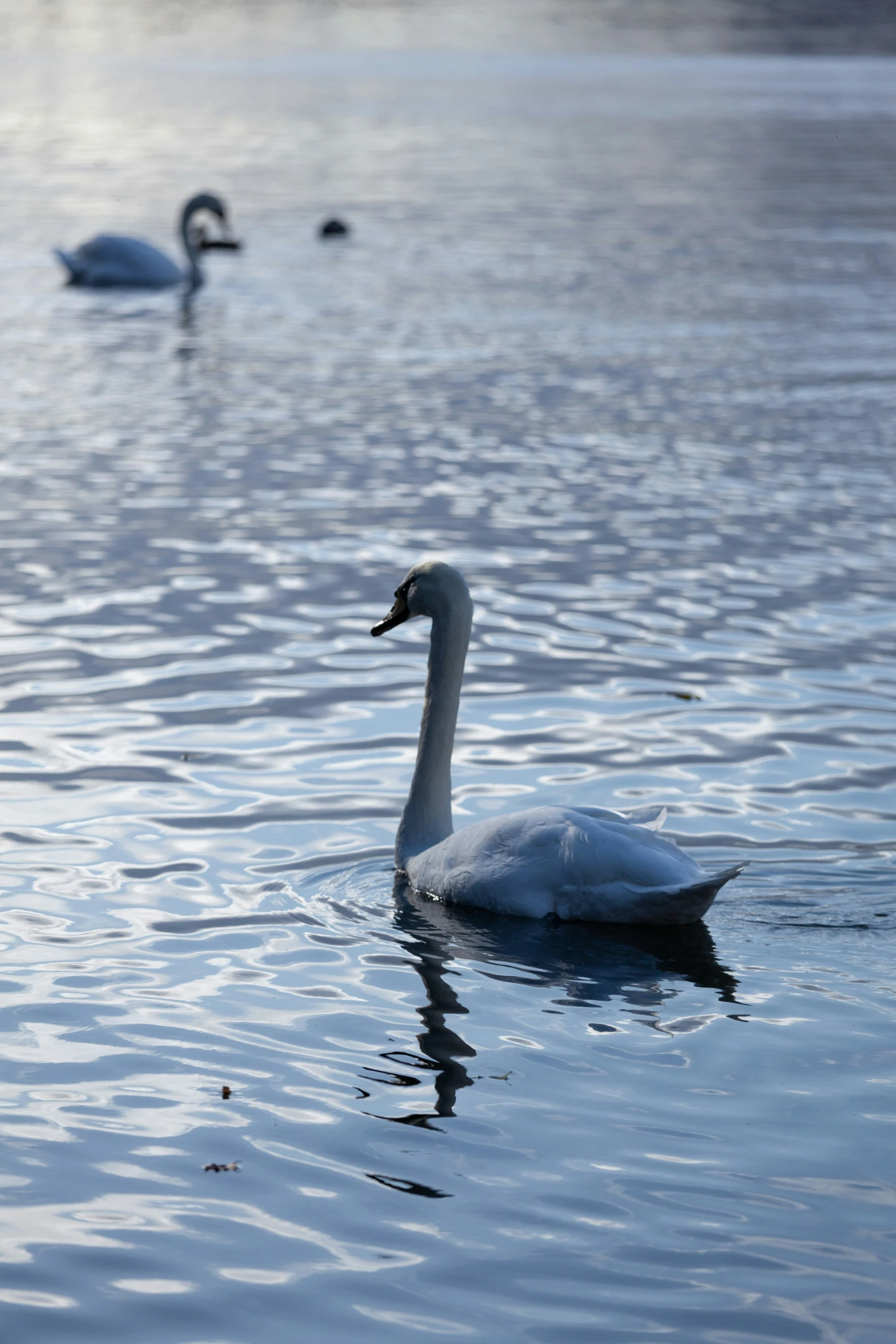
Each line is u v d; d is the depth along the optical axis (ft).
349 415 72.13
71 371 82.17
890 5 534.78
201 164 173.58
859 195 152.56
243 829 31.68
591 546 52.75
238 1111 21.74
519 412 72.84
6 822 31.68
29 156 179.32
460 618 30.01
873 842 31.07
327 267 115.44
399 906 28.50
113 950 26.53
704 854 30.40
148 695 39.01
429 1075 22.68
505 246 123.03
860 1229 19.24
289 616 45.37
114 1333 17.47
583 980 25.59
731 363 83.92
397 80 296.51
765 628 44.68
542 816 28.35
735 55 376.68
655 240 126.41
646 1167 20.45
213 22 471.62
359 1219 19.42
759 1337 17.47
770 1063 23.06
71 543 52.37
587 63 347.97
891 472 62.64
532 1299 18.02
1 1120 21.43
